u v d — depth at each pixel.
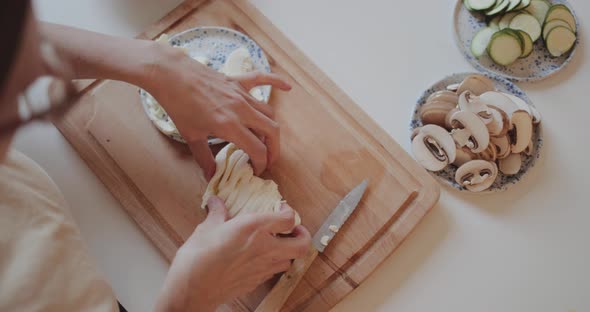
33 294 0.71
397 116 1.01
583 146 0.97
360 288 0.92
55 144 0.98
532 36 1.00
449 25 1.05
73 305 0.74
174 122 0.84
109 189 0.95
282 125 0.98
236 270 0.77
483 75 0.98
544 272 0.91
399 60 1.04
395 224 0.93
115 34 1.05
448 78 0.98
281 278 0.87
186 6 1.05
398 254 0.93
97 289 0.78
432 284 0.91
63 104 0.33
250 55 1.00
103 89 0.99
